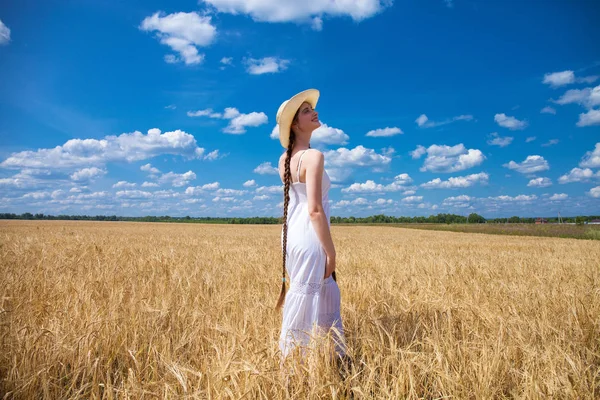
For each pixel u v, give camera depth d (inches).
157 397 80.0
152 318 130.0
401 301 154.3
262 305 145.0
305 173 100.2
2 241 545.6
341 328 104.9
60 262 294.5
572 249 584.4
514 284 207.2
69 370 98.6
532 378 81.7
